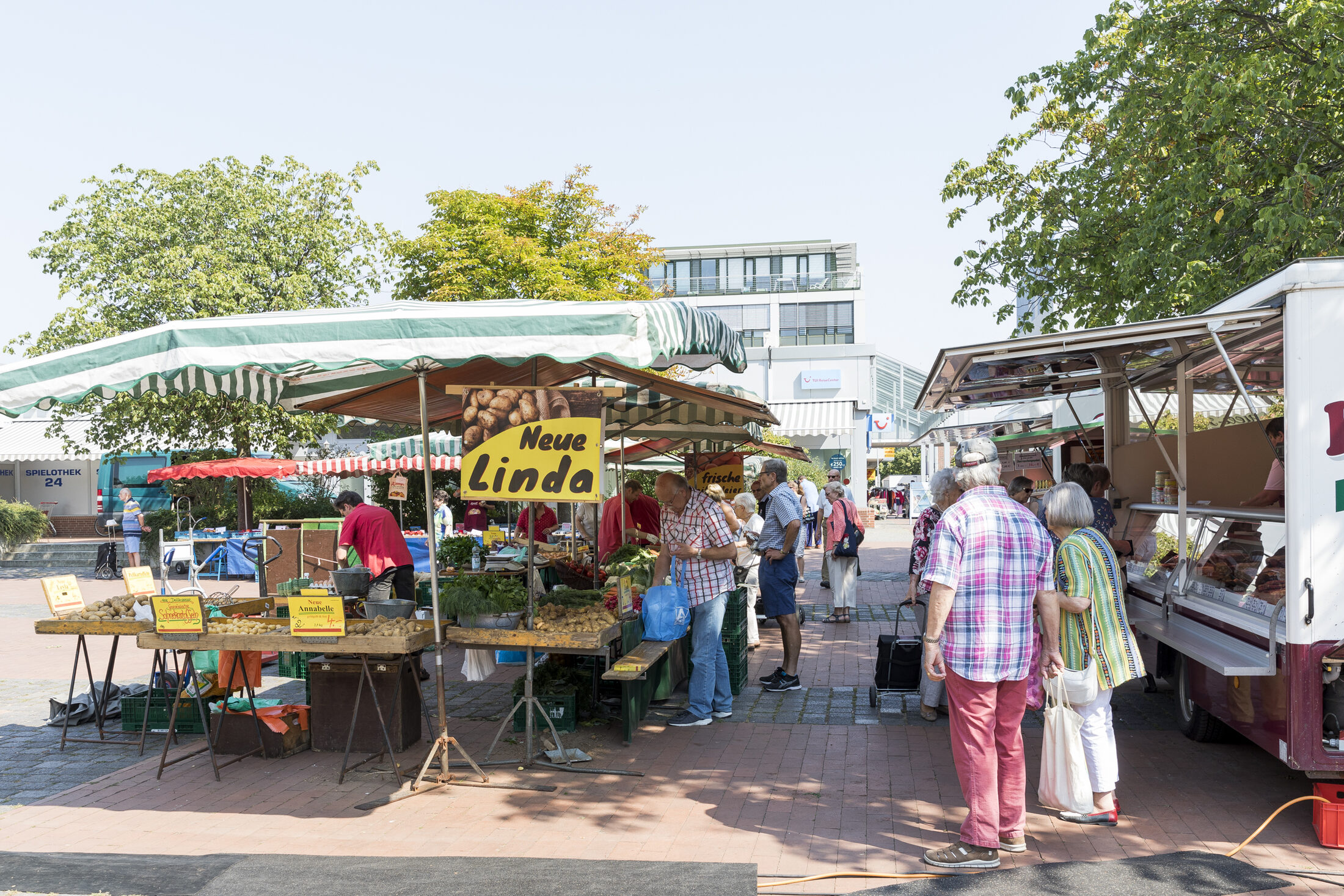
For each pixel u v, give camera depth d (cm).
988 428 1803
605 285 2394
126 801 568
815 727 717
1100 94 1289
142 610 709
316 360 512
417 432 2389
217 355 519
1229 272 1140
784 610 842
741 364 714
